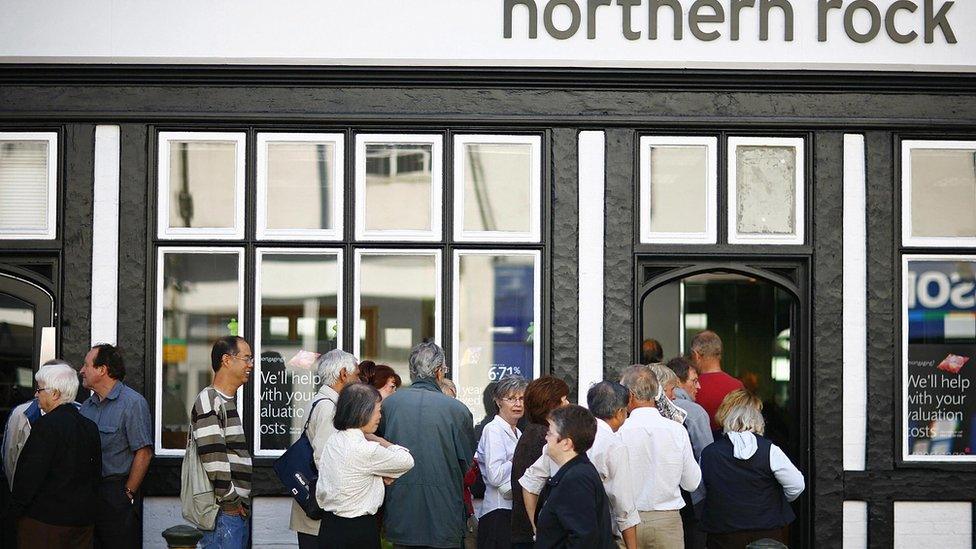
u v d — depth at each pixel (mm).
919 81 8148
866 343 8086
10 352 8070
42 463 6215
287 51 8047
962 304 8203
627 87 8117
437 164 8109
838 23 8156
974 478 8078
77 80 8016
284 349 8062
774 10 8156
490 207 8109
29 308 8078
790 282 8195
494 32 8086
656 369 6844
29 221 8031
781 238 8141
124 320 7938
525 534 5883
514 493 5922
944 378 8188
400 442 6277
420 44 8078
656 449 5977
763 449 6223
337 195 8094
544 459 5660
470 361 8086
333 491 5758
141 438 7062
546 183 8070
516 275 8117
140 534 7828
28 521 6254
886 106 8180
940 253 8164
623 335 8016
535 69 8062
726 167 8133
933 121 8133
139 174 8000
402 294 8102
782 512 6234
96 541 7008
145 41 8008
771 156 8195
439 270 8094
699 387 7781
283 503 7945
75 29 7988
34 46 7973
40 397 6430
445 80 8086
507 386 6520
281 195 8102
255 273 8062
